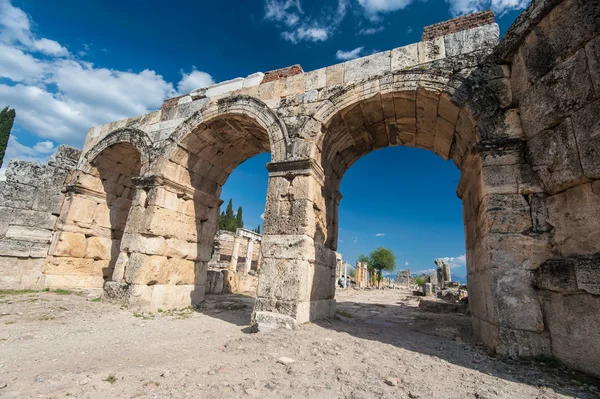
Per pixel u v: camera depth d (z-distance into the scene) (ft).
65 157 38.63
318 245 25.45
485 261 18.37
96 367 12.21
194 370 11.89
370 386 11.02
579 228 14.99
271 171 25.14
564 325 14.60
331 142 27.96
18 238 32.96
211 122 30.86
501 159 18.35
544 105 17.02
